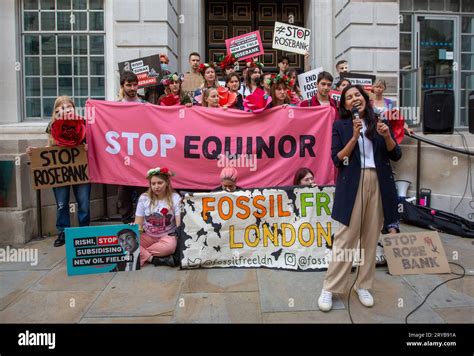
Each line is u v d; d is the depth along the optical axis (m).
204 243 4.20
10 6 8.08
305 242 4.18
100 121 5.21
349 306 3.37
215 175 5.16
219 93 5.51
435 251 4.14
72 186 5.14
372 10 8.11
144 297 3.56
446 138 5.98
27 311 3.34
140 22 7.70
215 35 9.38
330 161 5.06
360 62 8.16
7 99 8.17
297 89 6.88
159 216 4.28
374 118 3.26
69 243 4.07
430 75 9.20
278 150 5.09
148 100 6.45
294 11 9.51
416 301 3.46
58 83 8.30
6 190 5.00
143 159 5.20
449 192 5.92
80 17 8.20
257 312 3.28
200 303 3.43
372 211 3.27
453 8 9.16
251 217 4.22
